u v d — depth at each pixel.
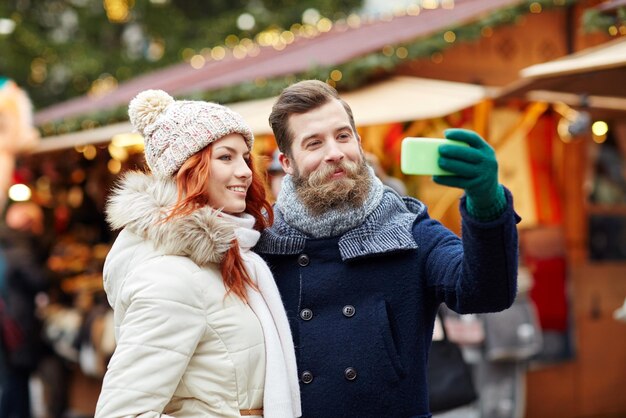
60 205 8.72
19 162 8.62
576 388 6.81
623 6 4.69
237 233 2.64
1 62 15.67
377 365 2.62
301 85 2.75
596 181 6.98
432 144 2.32
